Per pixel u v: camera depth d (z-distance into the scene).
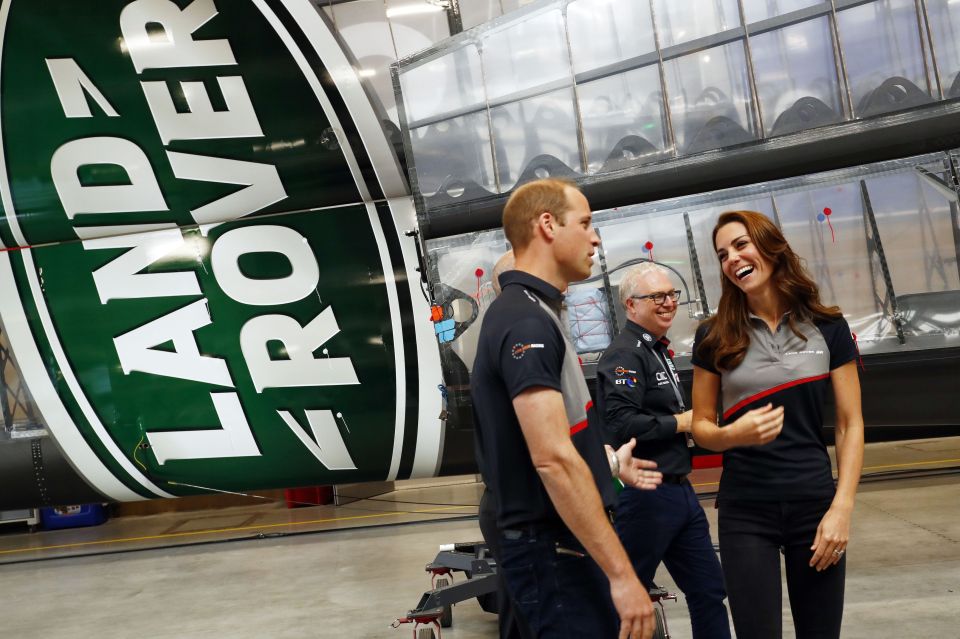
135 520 8.23
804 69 4.38
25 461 5.57
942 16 4.21
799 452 1.94
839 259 4.44
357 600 4.17
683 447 2.45
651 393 2.48
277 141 5.15
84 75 5.05
